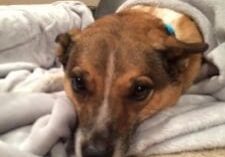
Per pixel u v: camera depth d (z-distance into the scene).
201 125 0.33
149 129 0.33
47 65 0.48
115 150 0.30
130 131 0.32
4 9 0.49
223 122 0.34
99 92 0.31
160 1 0.42
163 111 0.34
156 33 0.34
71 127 0.33
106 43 0.32
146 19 0.36
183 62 0.34
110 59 0.31
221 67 0.38
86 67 0.31
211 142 0.32
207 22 0.41
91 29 0.34
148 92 0.32
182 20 0.40
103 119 0.30
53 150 0.31
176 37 0.37
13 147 0.29
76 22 0.52
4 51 0.46
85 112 0.32
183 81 0.36
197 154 0.32
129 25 0.34
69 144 0.33
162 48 0.33
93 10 0.67
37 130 0.31
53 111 0.33
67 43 0.35
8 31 0.46
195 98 0.37
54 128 0.31
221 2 0.44
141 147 0.32
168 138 0.32
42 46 0.48
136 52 0.32
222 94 0.38
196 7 0.45
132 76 0.31
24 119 0.33
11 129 0.33
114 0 0.58
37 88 0.39
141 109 0.32
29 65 0.45
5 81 0.40
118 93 0.31
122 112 0.31
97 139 0.30
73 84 0.33
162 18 0.39
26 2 0.65
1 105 0.33
